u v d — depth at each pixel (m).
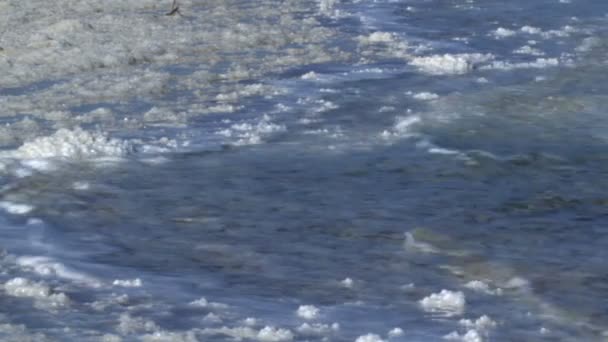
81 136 29.70
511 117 33.44
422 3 56.44
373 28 49.28
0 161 28.39
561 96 36.16
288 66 40.81
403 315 19.42
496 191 26.84
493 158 29.34
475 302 20.09
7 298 19.89
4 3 52.62
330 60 41.97
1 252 22.56
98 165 28.31
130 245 23.14
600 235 23.89
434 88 37.34
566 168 28.72
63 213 25.05
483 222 24.66
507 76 39.22
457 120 32.97
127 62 40.75
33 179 27.20
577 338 18.64
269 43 45.19
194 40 45.06
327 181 27.36
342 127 32.19
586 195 26.64
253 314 19.41
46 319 18.95
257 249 22.91
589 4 54.78
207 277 21.33
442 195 26.42
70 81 37.66
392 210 25.38
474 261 22.28
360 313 19.52
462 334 18.59
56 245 23.02
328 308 19.73
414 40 46.44
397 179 27.62
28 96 35.56
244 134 31.36
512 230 24.19
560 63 41.44
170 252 22.75
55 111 33.47
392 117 33.28
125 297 20.11
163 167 28.36
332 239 23.53
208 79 38.41
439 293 20.42
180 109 34.06
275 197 26.19
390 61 41.88
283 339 18.19
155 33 46.22
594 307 19.95
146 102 34.91
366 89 37.12
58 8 52.16
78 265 21.83
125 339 18.06
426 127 32.03
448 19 51.66
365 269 21.81
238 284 20.98
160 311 19.47
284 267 21.91
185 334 18.23
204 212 25.20
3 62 40.41
